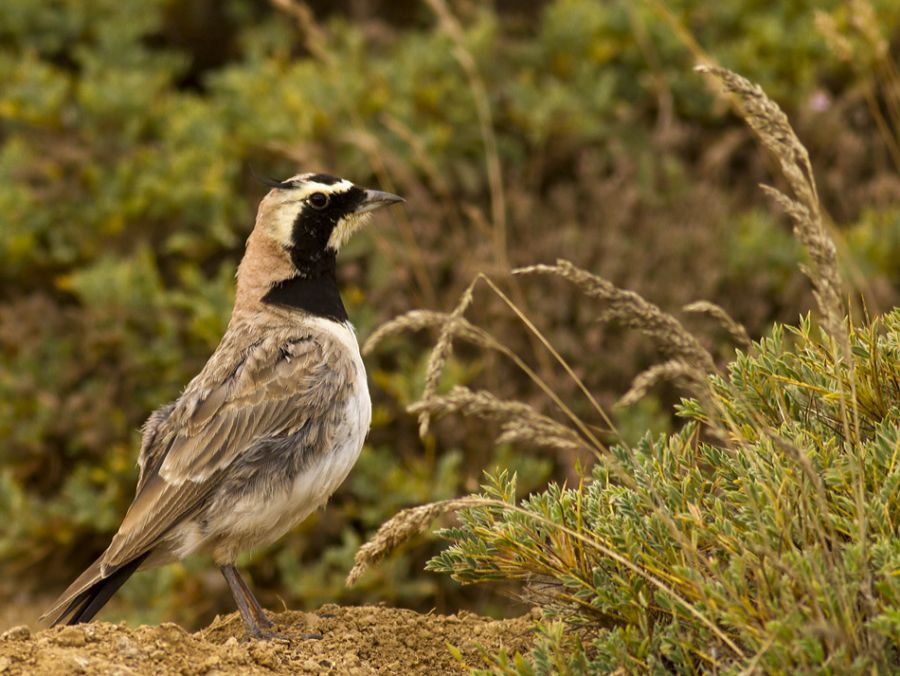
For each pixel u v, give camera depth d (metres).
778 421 7.39
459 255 13.41
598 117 14.76
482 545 7.32
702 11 15.45
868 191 14.17
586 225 13.93
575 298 13.04
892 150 13.38
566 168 14.78
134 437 13.21
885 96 14.89
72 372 13.49
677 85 15.02
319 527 12.34
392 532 6.82
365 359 12.93
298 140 14.25
